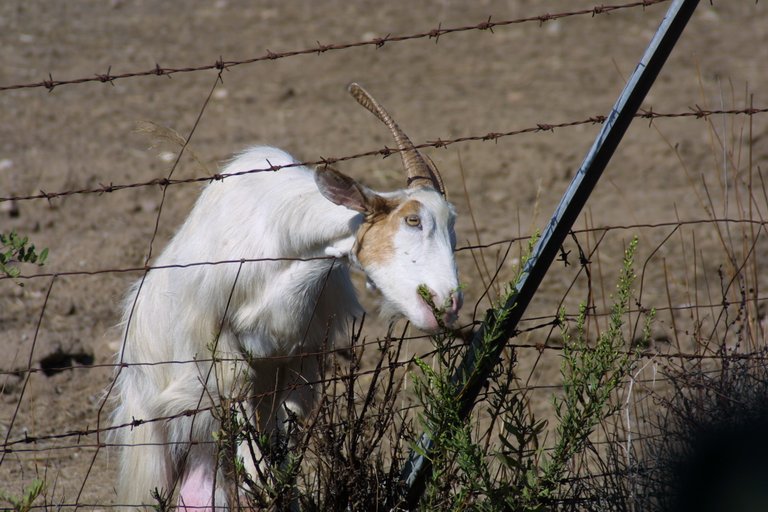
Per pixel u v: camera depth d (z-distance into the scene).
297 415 8.99
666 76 28.00
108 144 22.55
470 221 19.02
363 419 8.28
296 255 8.97
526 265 8.13
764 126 23.34
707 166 21.59
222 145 22.36
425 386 8.03
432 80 28.30
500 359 8.22
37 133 23.00
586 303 8.45
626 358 8.02
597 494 8.81
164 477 9.77
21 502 8.09
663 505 8.52
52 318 15.12
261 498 8.05
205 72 28.28
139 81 27.19
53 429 12.46
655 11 35.25
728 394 9.29
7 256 8.10
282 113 25.16
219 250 9.12
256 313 9.03
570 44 31.72
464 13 34.94
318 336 9.52
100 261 16.89
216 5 35.44
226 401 8.41
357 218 8.63
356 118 24.89
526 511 7.73
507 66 29.67
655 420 10.54
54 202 19.23
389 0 36.72
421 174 8.80
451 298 8.11
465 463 7.70
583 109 25.67
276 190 9.10
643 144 23.11
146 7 35.09
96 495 10.89
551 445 11.30
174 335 9.41
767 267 16.30
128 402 10.04
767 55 30.00
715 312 14.75
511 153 22.55
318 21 33.72
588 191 8.11
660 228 18.45
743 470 8.02
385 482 8.29
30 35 30.53
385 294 8.47
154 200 19.72
